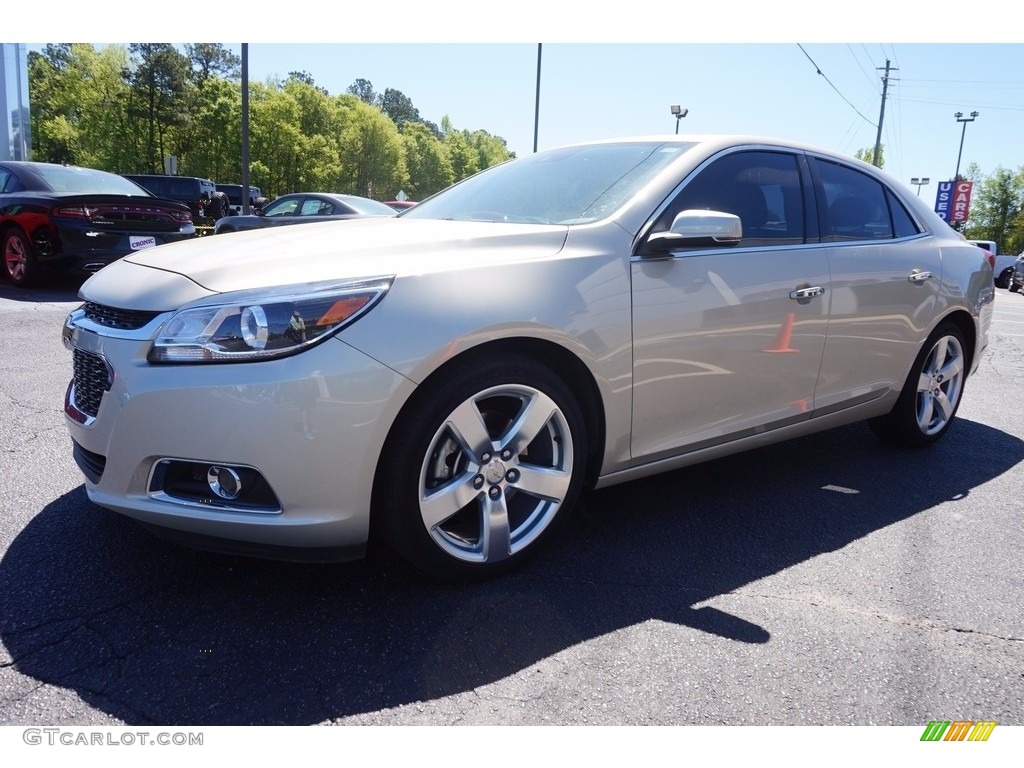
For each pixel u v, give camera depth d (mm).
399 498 2240
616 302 2580
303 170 63219
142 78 54156
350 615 2299
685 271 2783
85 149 56812
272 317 2080
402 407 2201
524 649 2170
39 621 2201
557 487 2561
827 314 3289
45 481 3188
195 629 2195
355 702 1926
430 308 2209
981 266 4266
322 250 2367
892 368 3752
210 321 2102
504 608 2375
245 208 18719
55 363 5164
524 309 2354
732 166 3102
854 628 2355
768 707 1970
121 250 8594
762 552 2865
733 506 3305
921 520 3232
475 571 2461
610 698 1979
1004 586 2668
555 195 3055
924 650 2250
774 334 3078
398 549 2326
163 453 2127
